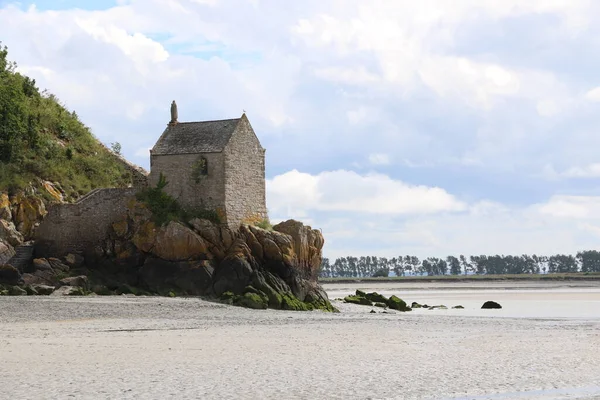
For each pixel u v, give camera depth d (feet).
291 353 99.81
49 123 246.47
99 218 200.95
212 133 204.54
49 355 94.17
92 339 111.24
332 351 102.47
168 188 204.03
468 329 140.87
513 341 117.80
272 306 186.70
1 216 199.93
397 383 79.10
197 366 87.66
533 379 82.33
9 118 219.41
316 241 208.33
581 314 223.71
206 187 200.75
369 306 226.99
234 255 190.39
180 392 72.95
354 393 73.82
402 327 142.31
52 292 180.34
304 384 77.77
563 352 103.96
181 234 190.80
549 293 433.48
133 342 108.47
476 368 89.10
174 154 203.82
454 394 74.49
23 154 221.87
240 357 95.25
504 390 76.54
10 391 72.23
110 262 196.65
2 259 190.80
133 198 201.67
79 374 81.35
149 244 194.49
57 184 223.10
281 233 199.11
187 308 163.84
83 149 250.78
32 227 205.16
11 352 96.12
